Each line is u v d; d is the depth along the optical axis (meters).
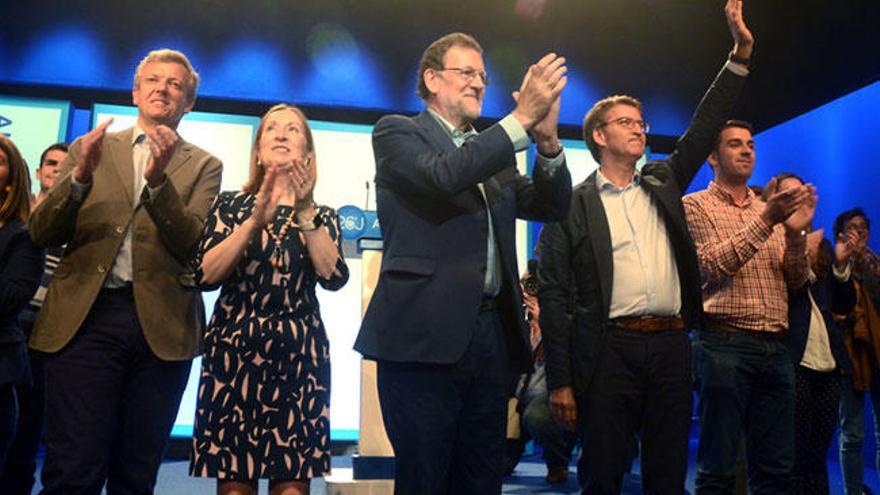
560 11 5.01
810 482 2.86
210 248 1.71
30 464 2.54
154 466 1.76
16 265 1.99
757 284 2.33
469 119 1.62
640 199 2.15
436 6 4.98
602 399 1.96
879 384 3.41
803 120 5.99
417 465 1.38
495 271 1.52
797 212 2.32
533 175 1.60
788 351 2.37
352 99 5.68
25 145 5.57
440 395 1.40
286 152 1.83
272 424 1.65
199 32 5.03
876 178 5.20
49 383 1.70
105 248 1.77
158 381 1.78
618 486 1.96
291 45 5.15
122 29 4.96
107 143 1.92
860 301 3.42
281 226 1.77
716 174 2.60
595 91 5.53
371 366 3.24
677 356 1.99
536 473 4.75
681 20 4.99
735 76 2.24
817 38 4.68
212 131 5.80
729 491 2.22
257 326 1.68
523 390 4.33
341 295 5.52
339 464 4.88
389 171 1.49
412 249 1.45
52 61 5.15
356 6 4.96
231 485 1.62
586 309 2.04
